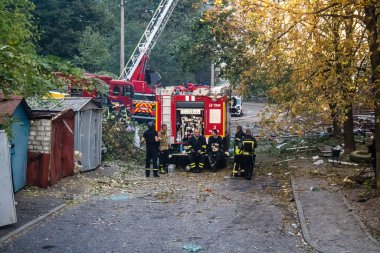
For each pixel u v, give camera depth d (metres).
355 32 11.44
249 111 45.56
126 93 27.17
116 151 18.08
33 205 10.39
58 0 32.12
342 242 7.86
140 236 8.33
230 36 18.19
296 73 11.95
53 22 31.27
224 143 16.84
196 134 16.11
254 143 14.57
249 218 9.69
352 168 15.16
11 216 8.66
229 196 11.95
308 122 17.28
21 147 11.78
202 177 15.09
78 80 7.44
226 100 16.72
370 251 7.40
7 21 8.26
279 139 24.78
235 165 14.96
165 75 48.25
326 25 11.73
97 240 8.06
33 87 6.91
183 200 11.44
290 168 15.59
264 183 13.82
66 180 13.27
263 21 11.11
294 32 11.36
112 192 12.35
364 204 10.28
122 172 15.52
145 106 27.72
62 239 8.09
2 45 6.30
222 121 16.66
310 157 17.89
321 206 10.27
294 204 10.91
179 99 16.67
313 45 11.54
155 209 10.45
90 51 32.25
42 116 12.15
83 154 14.69
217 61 20.03
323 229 8.59
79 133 14.30
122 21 32.44
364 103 11.16
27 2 11.33
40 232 8.50
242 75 15.37
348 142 17.67
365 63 11.86
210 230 8.75
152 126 15.05
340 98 11.21
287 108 12.59
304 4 10.62
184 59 20.81
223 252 7.47
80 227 8.88
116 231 8.63
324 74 11.45
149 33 29.39
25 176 12.09
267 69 13.45
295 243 7.98
